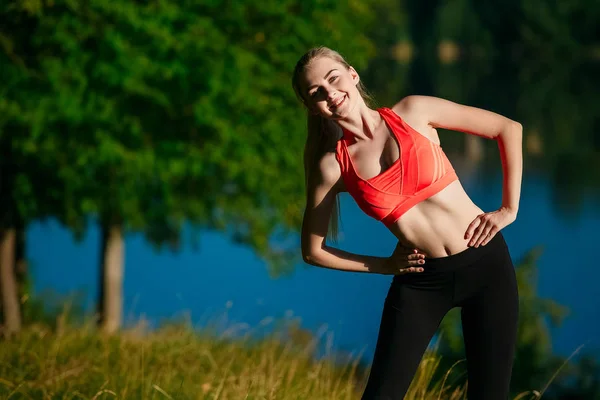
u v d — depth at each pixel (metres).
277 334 10.10
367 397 4.47
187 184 14.53
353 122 4.35
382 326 4.55
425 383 6.14
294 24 14.15
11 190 13.78
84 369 7.18
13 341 8.33
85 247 26.20
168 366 7.53
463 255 4.37
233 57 13.24
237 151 13.68
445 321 9.23
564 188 36.44
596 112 64.19
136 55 12.58
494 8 101.88
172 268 23.92
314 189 4.52
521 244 26.95
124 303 18.83
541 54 102.06
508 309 4.41
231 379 6.96
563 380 9.56
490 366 4.41
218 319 9.73
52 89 12.41
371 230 28.08
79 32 12.36
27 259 17.02
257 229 15.49
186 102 13.23
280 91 14.30
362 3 16.00
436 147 4.36
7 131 12.68
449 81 78.44
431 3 101.38
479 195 33.03
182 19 13.12
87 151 12.70
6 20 12.63
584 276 22.89
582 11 102.25
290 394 6.65
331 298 20.88
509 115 61.25
